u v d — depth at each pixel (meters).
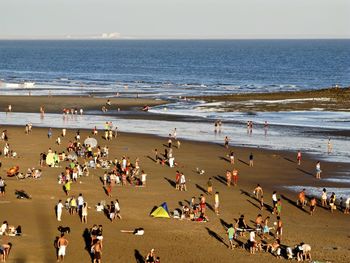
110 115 169.12
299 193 87.38
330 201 80.81
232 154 107.25
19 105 187.88
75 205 73.44
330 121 157.75
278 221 68.44
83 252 61.00
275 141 129.50
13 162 101.81
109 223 70.44
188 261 59.50
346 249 64.19
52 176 91.69
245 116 167.50
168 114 171.25
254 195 85.44
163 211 73.69
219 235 67.69
